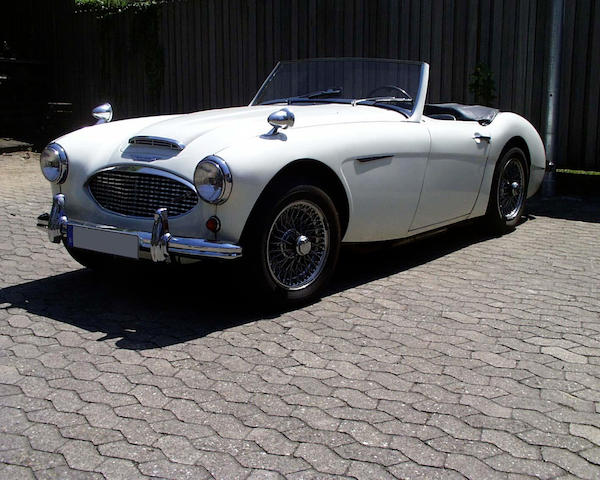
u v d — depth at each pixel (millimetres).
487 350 3471
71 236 4039
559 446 2590
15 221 6398
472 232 6105
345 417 2791
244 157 3611
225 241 3652
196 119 4324
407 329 3744
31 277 4656
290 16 9758
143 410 2842
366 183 4289
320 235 4090
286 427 2711
